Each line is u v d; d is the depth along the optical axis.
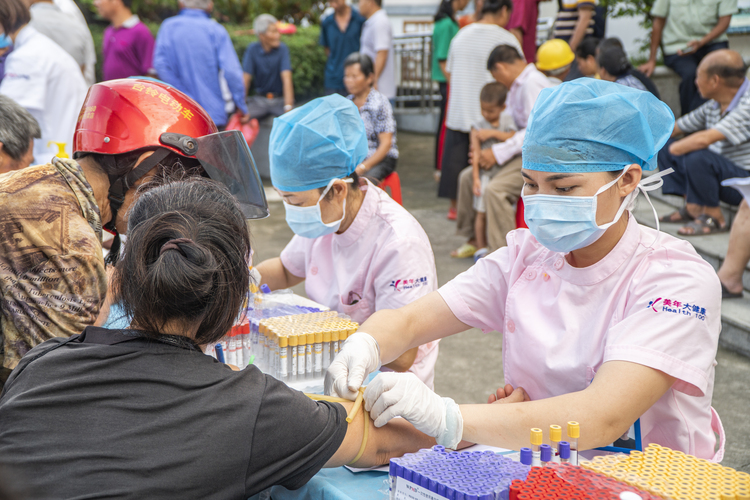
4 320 1.45
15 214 1.41
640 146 1.45
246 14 11.32
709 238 4.70
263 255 5.71
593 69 5.63
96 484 1.08
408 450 1.51
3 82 3.99
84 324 1.48
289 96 8.26
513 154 4.94
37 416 1.12
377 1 7.53
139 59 6.59
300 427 1.21
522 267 1.74
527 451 1.27
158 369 1.16
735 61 4.62
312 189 2.17
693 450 1.56
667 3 6.23
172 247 1.15
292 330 1.99
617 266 1.55
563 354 1.59
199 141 1.67
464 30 5.85
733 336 3.91
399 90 11.84
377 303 2.31
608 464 1.21
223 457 1.12
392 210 2.37
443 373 3.78
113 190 1.62
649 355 1.40
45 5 5.37
